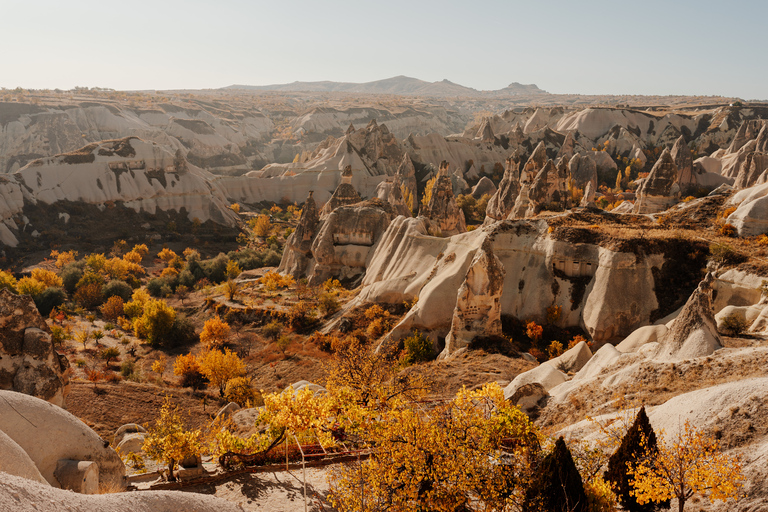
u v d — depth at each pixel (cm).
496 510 1516
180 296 9069
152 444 1997
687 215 6544
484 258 4897
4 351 2955
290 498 1841
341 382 2617
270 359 6122
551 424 2767
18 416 1788
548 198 8369
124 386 5219
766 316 3834
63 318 8012
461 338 4956
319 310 7238
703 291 3011
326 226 8731
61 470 1753
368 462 1614
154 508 1116
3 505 823
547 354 5109
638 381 2694
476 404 1903
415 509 1462
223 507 1261
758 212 5716
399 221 7875
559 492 1448
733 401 1975
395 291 6719
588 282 5575
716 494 1412
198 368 5747
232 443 2089
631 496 1648
